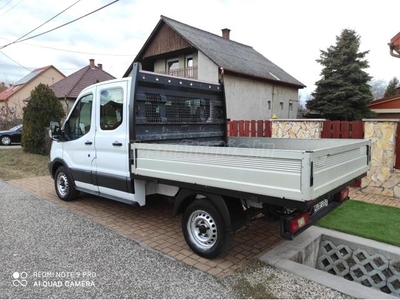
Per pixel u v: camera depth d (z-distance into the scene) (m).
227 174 2.80
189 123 4.54
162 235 3.92
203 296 2.56
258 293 2.60
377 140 5.70
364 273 3.50
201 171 3.02
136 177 3.76
